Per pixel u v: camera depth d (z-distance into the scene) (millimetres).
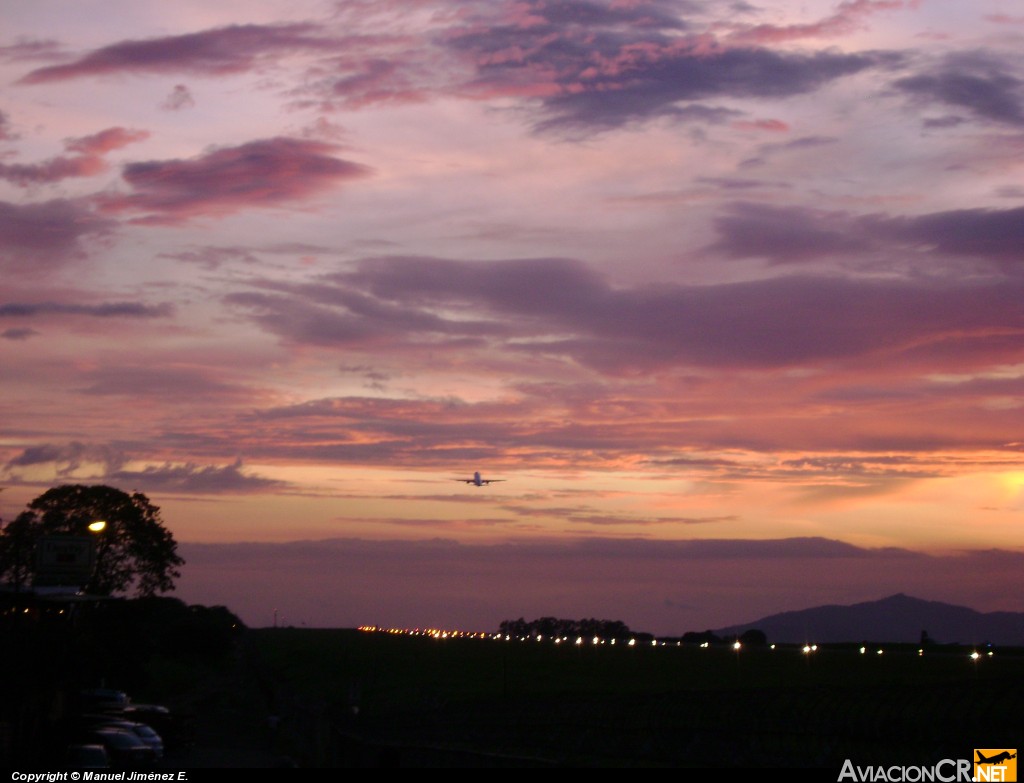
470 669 130000
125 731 53781
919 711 28031
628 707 40594
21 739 52344
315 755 57125
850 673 87062
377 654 170375
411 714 57156
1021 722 25516
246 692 137750
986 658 108688
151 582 96312
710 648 161875
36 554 80625
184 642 184250
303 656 181750
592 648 172875
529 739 42156
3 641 50750
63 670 58281
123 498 96375
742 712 34219
